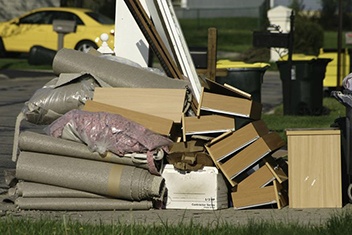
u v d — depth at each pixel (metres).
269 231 16.09
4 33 69.62
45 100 20.81
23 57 74.06
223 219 18.69
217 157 19.75
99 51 25.97
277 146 20.56
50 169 19.47
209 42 28.41
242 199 19.84
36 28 68.69
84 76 21.08
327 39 94.94
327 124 35.31
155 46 22.00
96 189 19.36
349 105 19.81
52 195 19.56
